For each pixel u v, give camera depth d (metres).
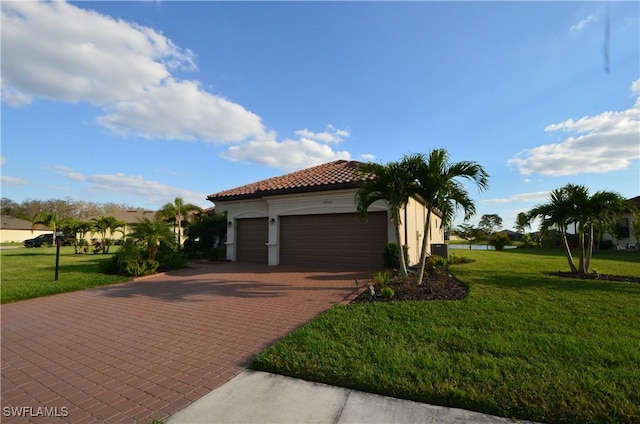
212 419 2.97
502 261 16.30
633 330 4.88
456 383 3.35
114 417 3.07
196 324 6.11
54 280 11.20
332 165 18.52
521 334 4.71
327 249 14.35
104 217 28.38
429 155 8.43
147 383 3.77
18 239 55.69
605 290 7.93
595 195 10.05
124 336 5.53
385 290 7.41
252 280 10.98
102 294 9.23
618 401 2.95
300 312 6.73
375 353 4.16
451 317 5.73
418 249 17.14
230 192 18.19
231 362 4.32
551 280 9.55
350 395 3.34
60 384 3.81
